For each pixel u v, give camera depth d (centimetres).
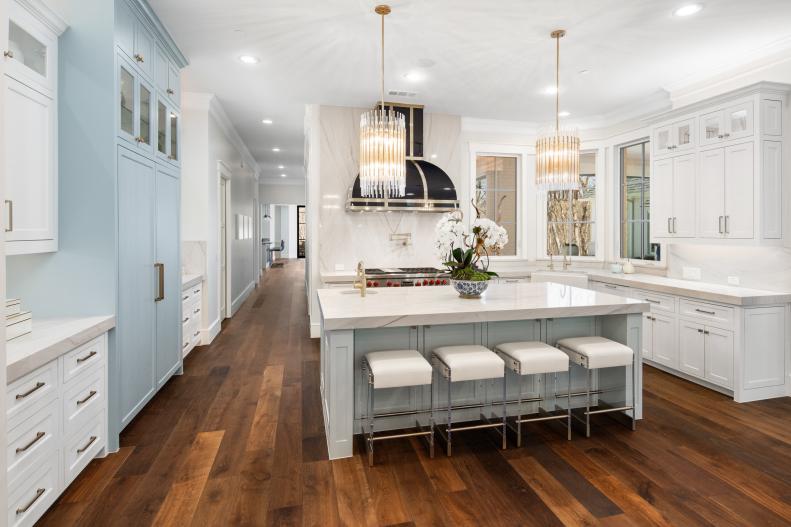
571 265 589
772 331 344
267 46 362
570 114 554
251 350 488
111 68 252
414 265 548
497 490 220
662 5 297
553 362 263
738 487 222
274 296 888
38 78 230
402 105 509
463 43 355
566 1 292
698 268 428
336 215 526
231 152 666
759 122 337
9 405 170
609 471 237
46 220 240
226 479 230
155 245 326
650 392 357
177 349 386
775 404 332
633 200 536
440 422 296
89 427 234
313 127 517
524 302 297
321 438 278
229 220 660
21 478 177
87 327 228
